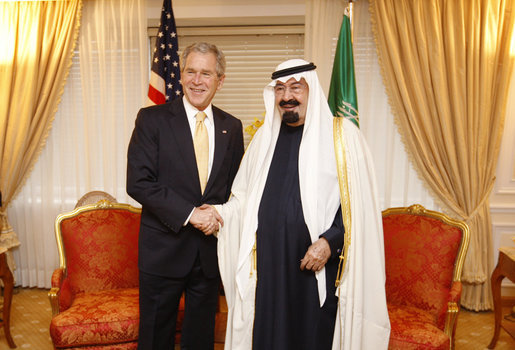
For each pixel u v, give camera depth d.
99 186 3.64
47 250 3.71
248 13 3.44
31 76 3.44
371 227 1.72
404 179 3.42
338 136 1.75
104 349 2.12
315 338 1.70
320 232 1.69
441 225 2.36
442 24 3.16
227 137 1.97
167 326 1.95
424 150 3.22
